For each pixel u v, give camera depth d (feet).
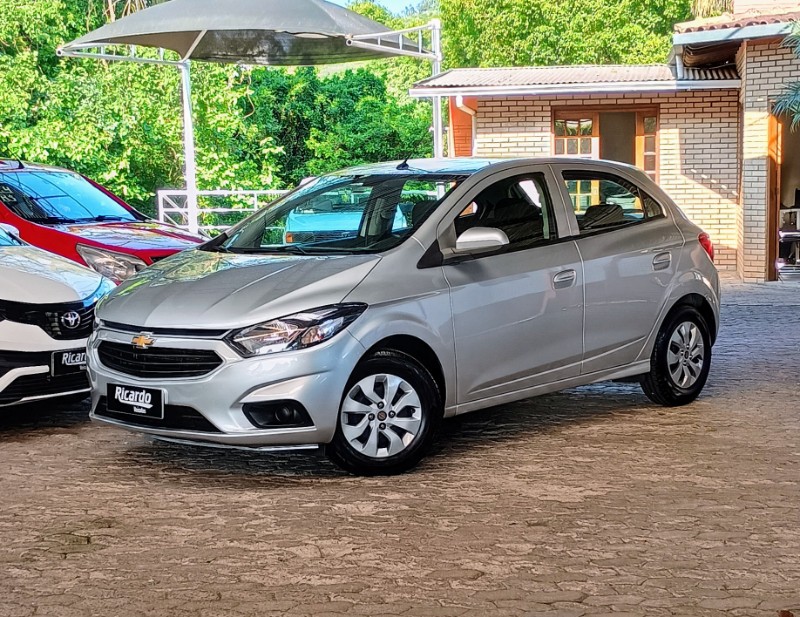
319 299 20.26
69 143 89.20
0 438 24.57
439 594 15.03
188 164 65.62
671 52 58.54
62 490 20.36
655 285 25.86
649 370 26.22
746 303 46.24
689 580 15.44
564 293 23.75
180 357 20.35
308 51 61.46
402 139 117.19
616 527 17.75
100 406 21.76
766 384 29.48
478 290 22.21
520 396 23.32
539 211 24.09
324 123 117.08
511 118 64.28
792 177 65.26
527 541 17.13
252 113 106.11
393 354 20.97
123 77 92.27
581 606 14.56
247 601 14.87
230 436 19.83
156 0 98.32
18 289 24.54
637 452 22.53
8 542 17.44
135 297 21.62
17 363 24.03
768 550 16.61
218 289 21.02
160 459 22.58
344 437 20.56
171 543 17.30
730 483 20.16
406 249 21.71
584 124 64.13
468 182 23.18
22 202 34.19
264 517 18.56
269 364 19.77
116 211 36.19
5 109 90.07
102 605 14.82
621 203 25.93
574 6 132.57
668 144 63.36
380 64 154.40
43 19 92.63
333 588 15.30
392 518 18.39
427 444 21.35
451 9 141.38
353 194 23.80
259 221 24.70
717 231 63.31
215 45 61.98
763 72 53.01
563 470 21.24
